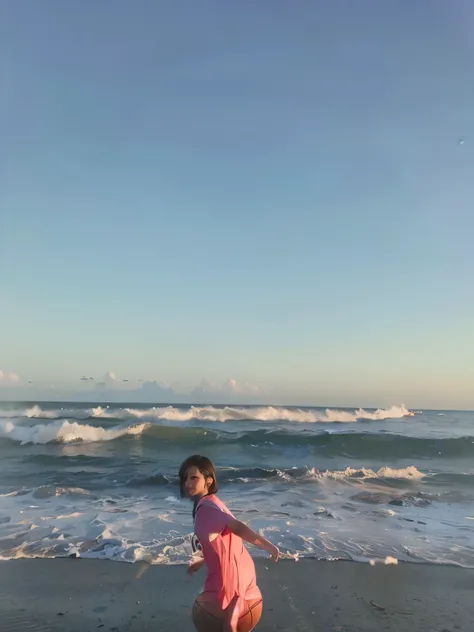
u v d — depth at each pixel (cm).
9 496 916
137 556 586
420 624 429
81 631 404
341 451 1753
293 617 437
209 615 276
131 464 1370
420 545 660
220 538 286
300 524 745
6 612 438
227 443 1898
